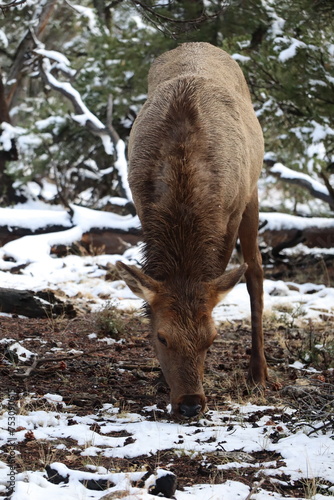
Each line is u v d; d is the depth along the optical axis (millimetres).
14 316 11750
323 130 17016
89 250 17578
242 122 9359
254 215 9734
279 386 8797
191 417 6836
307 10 17531
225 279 7387
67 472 5770
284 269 17766
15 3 9914
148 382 8727
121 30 22375
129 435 6957
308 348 10258
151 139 8398
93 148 23188
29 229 17781
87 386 8469
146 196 8070
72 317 12023
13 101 26047
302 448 6516
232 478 6008
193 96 8766
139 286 7242
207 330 7090
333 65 17406
